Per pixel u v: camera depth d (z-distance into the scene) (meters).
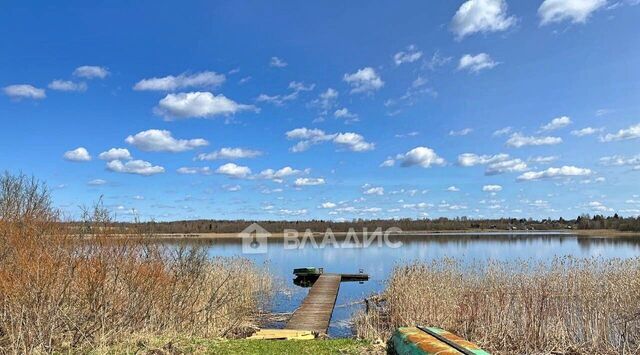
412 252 43.28
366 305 16.75
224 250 47.44
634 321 11.93
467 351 5.98
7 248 9.94
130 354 8.07
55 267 9.18
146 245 11.83
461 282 16.09
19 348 7.90
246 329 13.11
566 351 11.33
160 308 11.09
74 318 9.13
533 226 107.06
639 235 72.06
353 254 48.97
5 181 13.53
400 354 7.20
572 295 13.60
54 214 11.98
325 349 8.90
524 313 12.57
